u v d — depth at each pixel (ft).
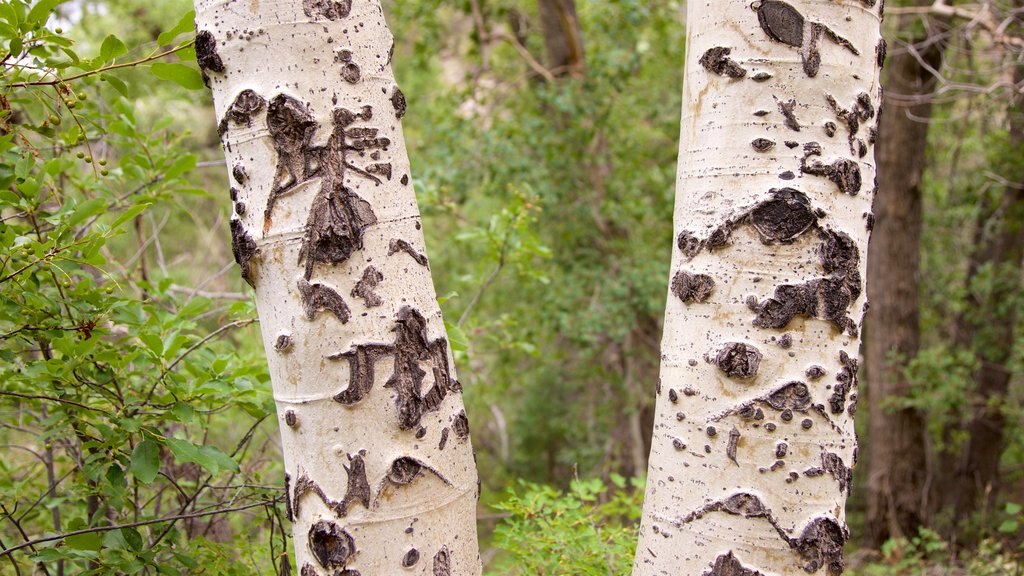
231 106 4.36
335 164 4.32
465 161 20.53
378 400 4.35
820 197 4.38
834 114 4.41
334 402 4.33
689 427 4.56
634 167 21.67
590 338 20.85
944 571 15.49
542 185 19.57
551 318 21.30
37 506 7.71
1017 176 22.71
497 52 27.17
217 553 6.56
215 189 17.87
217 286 13.91
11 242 5.41
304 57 4.30
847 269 4.42
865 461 28.25
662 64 23.61
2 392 5.83
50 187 6.72
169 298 8.54
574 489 8.64
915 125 21.72
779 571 4.40
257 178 4.35
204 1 4.43
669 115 22.74
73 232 6.66
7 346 6.91
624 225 21.57
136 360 6.61
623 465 24.81
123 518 6.90
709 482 4.48
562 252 21.91
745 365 4.38
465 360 10.44
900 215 22.29
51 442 7.38
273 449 10.04
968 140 25.95
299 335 4.33
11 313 5.73
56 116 5.92
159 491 7.56
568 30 22.91
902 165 22.00
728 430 4.43
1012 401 25.71
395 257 4.46
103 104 9.76
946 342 29.19
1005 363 25.64
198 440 9.96
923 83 21.09
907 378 22.09
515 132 20.65
